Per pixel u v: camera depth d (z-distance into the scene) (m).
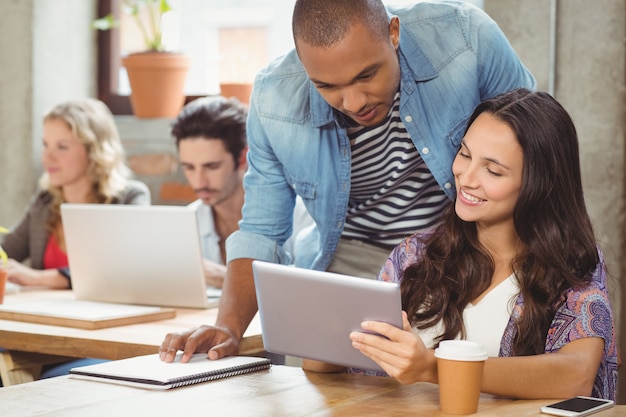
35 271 3.35
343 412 1.66
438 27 2.34
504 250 2.09
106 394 1.78
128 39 4.45
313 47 1.96
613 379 1.99
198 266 2.84
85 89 4.47
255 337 2.36
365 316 1.75
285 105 2.42
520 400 1.78
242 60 4.14
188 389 1.83
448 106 2.32
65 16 4.34
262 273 1.88
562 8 3.19
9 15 4.23
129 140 4.15
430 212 2.46
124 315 2.63
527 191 2.01
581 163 3.20
